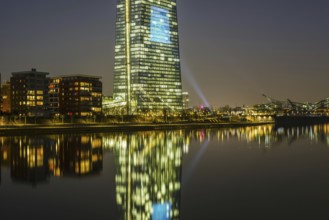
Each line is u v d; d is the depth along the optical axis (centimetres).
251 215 4497
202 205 4928
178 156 10006
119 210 4716
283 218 4372
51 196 5372
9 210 4700
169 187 5959
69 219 4381
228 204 4969
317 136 18950
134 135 18988
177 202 5081
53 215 4516
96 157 9725
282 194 5472
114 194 5494
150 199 5222
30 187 5941
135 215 4534
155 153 10725
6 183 6250
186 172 7369
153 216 4506
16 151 11038
